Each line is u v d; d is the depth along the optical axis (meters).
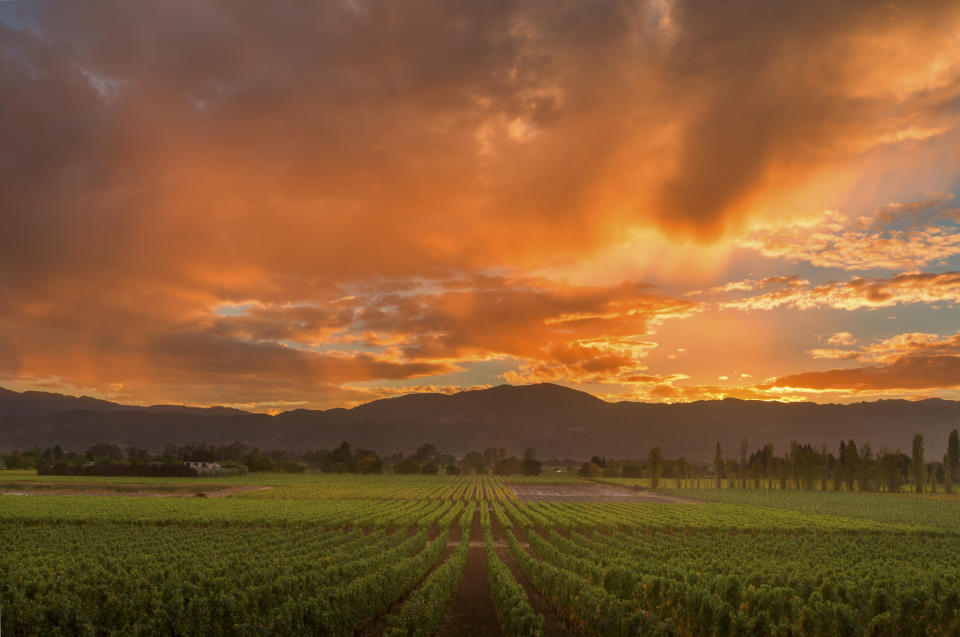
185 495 122.94
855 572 41.50
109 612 28.44
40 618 26.92
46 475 162.12
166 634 27.28
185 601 30.45
